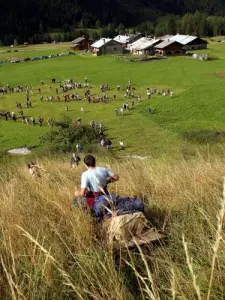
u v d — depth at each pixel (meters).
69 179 8.88
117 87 77.50
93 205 5.38
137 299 3.34
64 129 46.72
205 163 8.97
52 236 4.53
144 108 61.50
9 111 65.50
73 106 66.94
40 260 3.75
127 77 87.94
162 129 49.81
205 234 4.25
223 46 144.25
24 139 48.72
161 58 111.69
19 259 3.93
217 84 73.62
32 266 3.73
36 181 8.48
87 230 4.58
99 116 59.56
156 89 74.25
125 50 137.62
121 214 4.79
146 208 5.84
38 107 67.44
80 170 11.12
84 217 4.98
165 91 70.88
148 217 5.34
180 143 40.53
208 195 5.92
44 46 189.12
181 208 5.61
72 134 45.25
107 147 41.47
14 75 100.06
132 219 4.55
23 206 5.72
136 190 6.97
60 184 7.85
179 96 66.75
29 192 7.18
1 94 79.06
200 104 60.56
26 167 12.57
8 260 3.77
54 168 12.37
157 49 123.12
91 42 158.38
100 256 3.88
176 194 6.20
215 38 188.50
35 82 90.06
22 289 3.30
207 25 198.50
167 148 39.97
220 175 7.06
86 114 61.41
